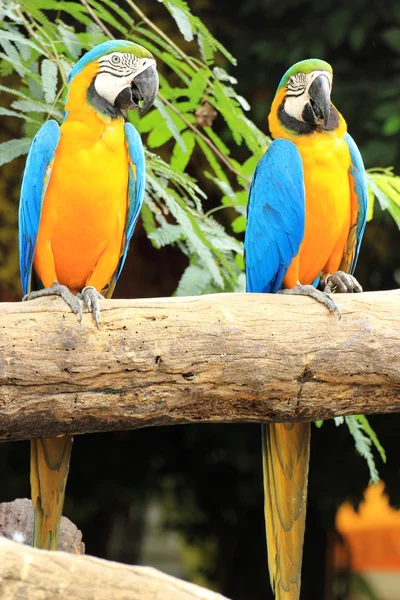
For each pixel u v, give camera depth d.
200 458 16.19
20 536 7.03
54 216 6.99
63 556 4.17
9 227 13.65
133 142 7.12
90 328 5.92
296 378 6.18
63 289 6.21
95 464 15.93
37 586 4.10
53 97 7.32
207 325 6.08
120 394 5.94
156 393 6.00
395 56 14.15
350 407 6.35
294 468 6.80
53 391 5.83
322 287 7.92
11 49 7.57
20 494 15.42
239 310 6.20
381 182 7.99
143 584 4.14
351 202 7.36
